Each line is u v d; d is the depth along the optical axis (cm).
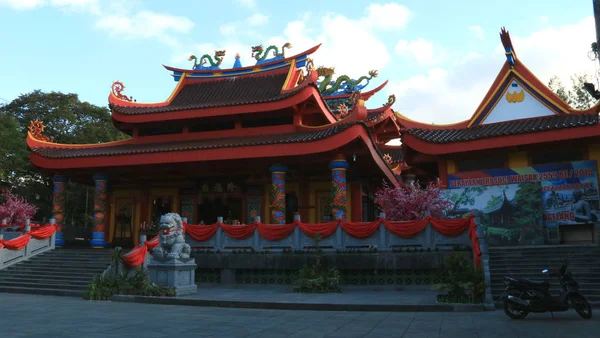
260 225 2316
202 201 3516
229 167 3064
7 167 4403
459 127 2722
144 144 3375
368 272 2098
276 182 2798
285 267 2194
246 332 1068
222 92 3634
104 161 2978
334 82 4303
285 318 1312
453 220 2027
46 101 5259
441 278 1661
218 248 2378
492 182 2505
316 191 3300
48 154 3123
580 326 1137
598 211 2278
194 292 1950
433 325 1170
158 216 3675
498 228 2419
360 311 1492
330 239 2206
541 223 2341
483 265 1628
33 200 4875
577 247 1934
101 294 1844
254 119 3266
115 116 3406
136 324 1185
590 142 2350
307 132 3014
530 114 2586
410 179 4091
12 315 1355
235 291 2042
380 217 2156
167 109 3288
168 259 1941
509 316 1288
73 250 2750
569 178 2372
